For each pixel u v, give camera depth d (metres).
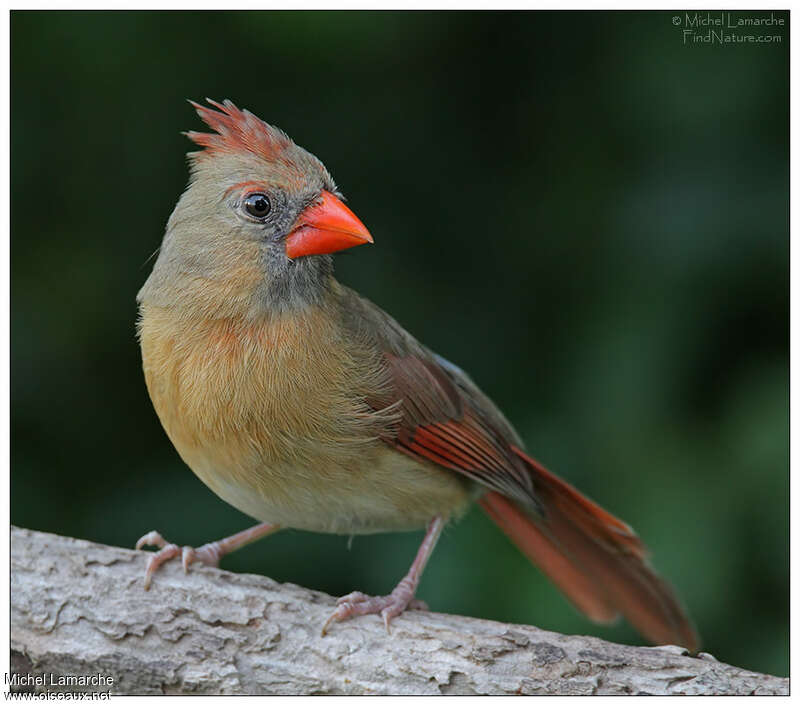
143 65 10.68
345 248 7.80
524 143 11.28
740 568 9.47
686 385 10.07
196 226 7.84
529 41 11.25
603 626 9.74
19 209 10.73
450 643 7.22
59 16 10.25
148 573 7.48
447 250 11.34
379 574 9.93
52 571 7.44
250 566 10.21
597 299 10.45
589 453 10.08
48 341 10.70
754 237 10.07
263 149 7.89
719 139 10.34
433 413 8.52
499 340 11.05
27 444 10.62
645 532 9.59
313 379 7.79
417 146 11.39
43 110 10.72
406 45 10.89
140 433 10.73
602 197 10.84
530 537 9.84
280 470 7.86
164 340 7.84
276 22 10.27
